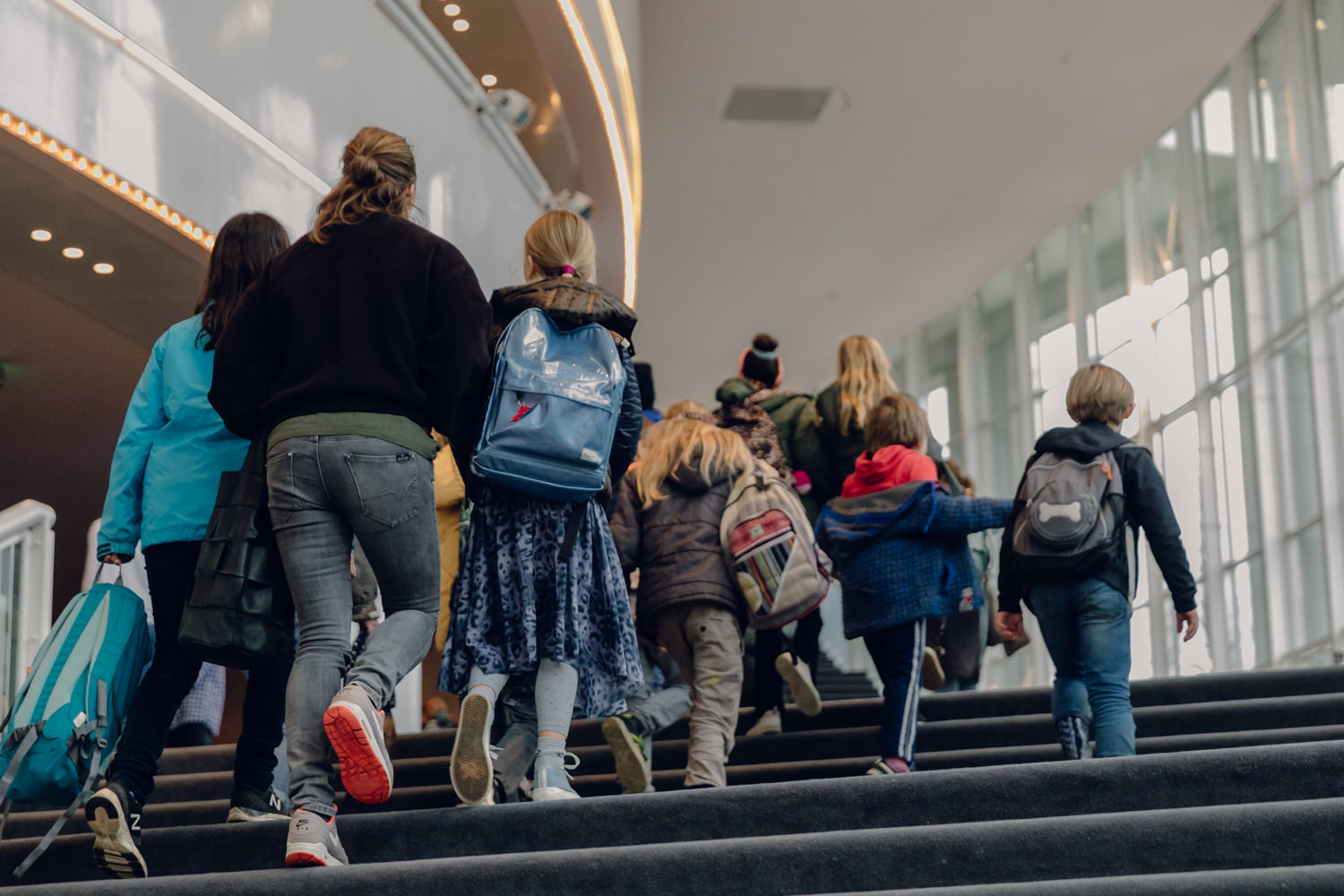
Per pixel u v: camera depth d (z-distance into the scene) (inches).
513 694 157.9
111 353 321.1
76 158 217.9
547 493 144.1
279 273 134.5
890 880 120.1
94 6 221.6
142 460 143.3
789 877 120.3
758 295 818.8
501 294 152.3
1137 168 671.8
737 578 184.1
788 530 184.2
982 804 142.0
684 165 661.3
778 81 589.0
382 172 137.7
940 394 884.0
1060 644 184.2
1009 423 807.7
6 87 202.5
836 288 807.7
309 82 279.6
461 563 149.5
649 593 186.4
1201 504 558.6
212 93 249.1
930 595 195.5
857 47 563.5
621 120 476.1
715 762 179.8
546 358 145.8
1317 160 484.7
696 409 227.0
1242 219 533.3
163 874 140.3
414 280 132.2
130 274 269.6
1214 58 558.6
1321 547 466.3
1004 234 732.0
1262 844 118.0
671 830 140.6
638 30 538.9
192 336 146.3
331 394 127.3
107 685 131.2
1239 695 229.3
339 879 117.4
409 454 127.3
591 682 150.7
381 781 120.7
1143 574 587.8
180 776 198.4
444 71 337.4
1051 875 119.4
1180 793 140.3
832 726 232.4
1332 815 117.6
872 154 650.8
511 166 384.5
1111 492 183.3
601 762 218.1
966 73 580.7
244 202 256.4
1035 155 647.1
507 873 119.3
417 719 293.3
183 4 243.0
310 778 123.1
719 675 183.6
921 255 761.6
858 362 261.9
